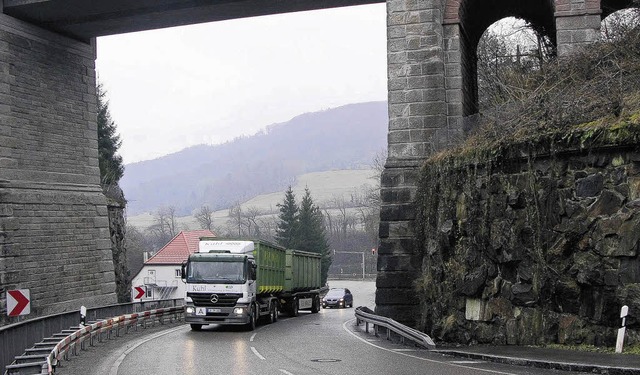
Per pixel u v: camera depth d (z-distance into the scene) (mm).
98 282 36188
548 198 18641
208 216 178750
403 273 26328
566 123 18516
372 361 16594
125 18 33312
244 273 27156
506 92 28172
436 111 27328
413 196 26812
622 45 21734
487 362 15969
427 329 23906
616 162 17078
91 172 36500
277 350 19609
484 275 20688
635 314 16031
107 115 60812
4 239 30641
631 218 16516
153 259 81500
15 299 20047
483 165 21109
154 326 30312
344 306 58406
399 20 27969
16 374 14180
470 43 32250
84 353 19625
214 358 17641
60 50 34812
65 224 34250
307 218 95938
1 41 31281
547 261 18469
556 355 15742
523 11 33438
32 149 32656
